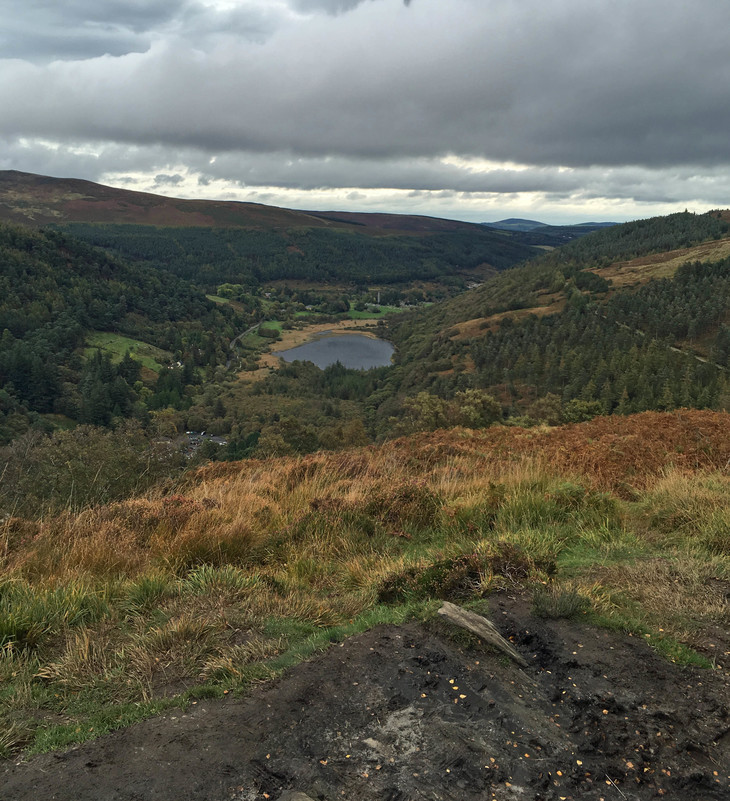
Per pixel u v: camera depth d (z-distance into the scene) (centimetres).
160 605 432
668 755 239
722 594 401
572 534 570
